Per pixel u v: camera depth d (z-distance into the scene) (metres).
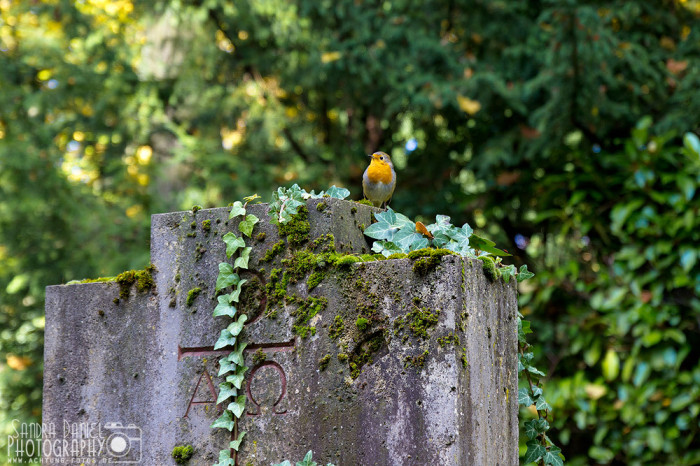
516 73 9.98
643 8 9.16
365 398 3.71
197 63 11.68
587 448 8.91
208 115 11.85
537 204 9.43
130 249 10.96
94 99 11.20
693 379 7.56
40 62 11.09
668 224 7.81
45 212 10.78
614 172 8.98
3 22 11.35
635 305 7.91
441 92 9.75
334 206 4.04
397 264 3.75
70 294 4.57
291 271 4.01
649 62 9.06
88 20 11.40
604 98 8.70
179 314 4.27
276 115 11.71
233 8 11.23
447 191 10.84
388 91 10.70
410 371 3.62
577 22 8.02
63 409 4.46
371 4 10.64
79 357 4.48
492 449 3.86
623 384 7.96
